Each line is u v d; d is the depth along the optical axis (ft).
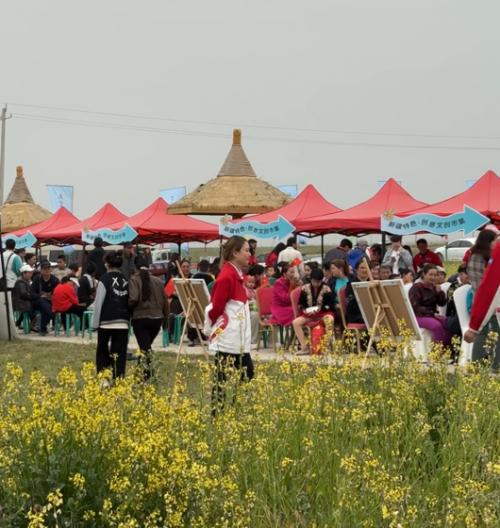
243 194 120.88
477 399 30.07
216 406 29.50
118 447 23.56
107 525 21.36
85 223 124.16
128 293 52.19
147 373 37.14
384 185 95.25
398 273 79.10
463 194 84.43
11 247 88.43
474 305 35.55
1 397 27.40
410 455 27.22
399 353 34.32
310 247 210.38
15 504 21.83
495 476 23.26
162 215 120.98
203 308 56.85
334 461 25.98
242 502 23.21
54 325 93.15
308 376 32.86
